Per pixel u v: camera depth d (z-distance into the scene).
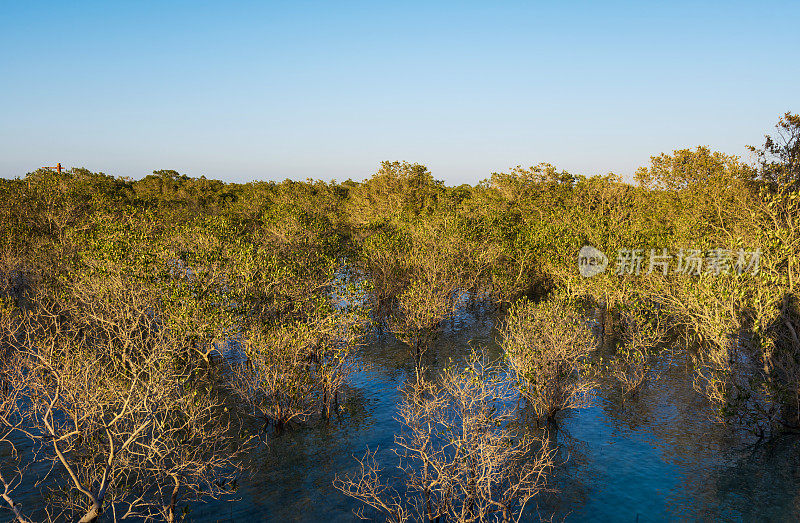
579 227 29.80
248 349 16.06
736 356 17.53
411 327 23.17
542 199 44.56
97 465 12.27
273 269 21.03
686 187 32.19
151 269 19.23
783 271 17.30
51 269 25.55
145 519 10.91
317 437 14.95
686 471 12.96
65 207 35.81
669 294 21.36
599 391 18.06
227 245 23.08
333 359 16.80
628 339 22.69
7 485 9.27
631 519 11.09
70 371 11.65
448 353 22.64
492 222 34.88
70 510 11.15
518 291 30.00
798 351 16.02
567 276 26.14
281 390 15.07
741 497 11.80
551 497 11.88
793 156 20.36
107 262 19.02
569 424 15.63
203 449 13.75
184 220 40.75
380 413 16.55
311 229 32.47
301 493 12.16
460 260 29.95
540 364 15.84
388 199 55.50
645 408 16.67
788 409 15.27
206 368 19.44
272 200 59.47
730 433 14.90
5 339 17.17
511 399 17.19
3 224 31.73
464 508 10.51
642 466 13.22
